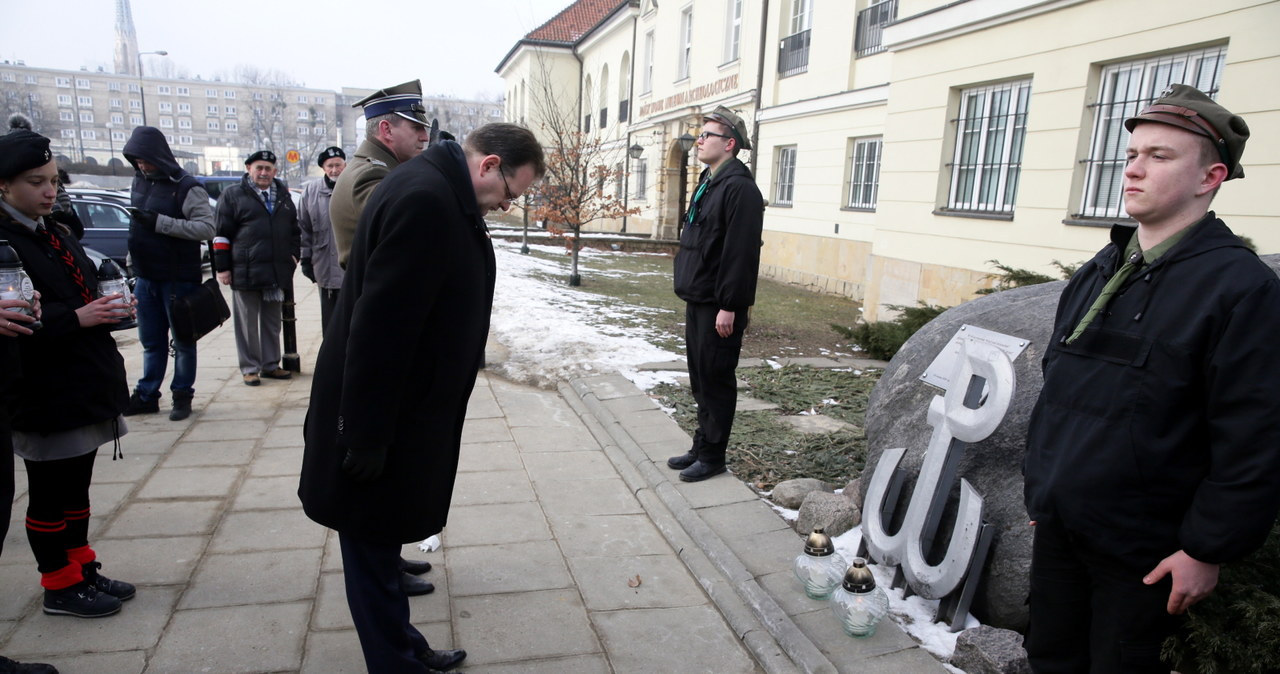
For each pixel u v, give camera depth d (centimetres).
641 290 1247
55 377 253
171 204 482
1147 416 168
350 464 204
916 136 952
